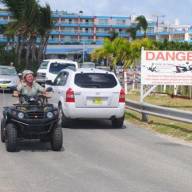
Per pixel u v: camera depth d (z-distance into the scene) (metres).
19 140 13.14
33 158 11.44
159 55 21.09
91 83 16.61
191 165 10.82
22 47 61.78
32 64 57.78
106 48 51.75
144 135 15.49
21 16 55.34
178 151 12.62
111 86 16.70
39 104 12.45
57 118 12.32
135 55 48.88
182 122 17.16
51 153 12.12
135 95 31.98
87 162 11.02
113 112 16.61
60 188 8.59
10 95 30.42
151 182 9.15
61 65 32.56
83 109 16.47
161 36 154.50
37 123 12.09
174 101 27.69
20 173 9.80
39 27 56.25
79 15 161.12
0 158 11.38
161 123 18.05
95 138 14.69
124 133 15.88
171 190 8.56
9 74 32.59
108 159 11.41
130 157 11.69
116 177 9.53
